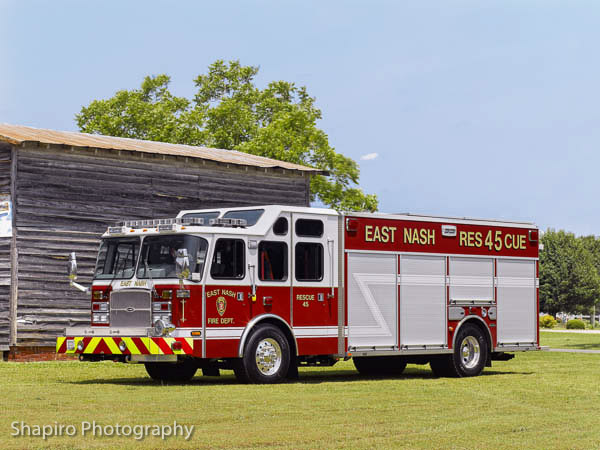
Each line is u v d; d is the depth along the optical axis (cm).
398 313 1738
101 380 1639
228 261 1524
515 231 1948
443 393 1451
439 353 1788
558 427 1111
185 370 1673
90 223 2275
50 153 2212
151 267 1512
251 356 1531
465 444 980
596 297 8044
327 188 4478
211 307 1494
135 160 2386
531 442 1002
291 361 1609
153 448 924
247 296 1537
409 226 1769
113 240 1571
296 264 1609
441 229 1819
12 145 2155
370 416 1166
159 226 1514
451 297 1820
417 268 1773
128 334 1498
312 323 1622
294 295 1600
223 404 1243
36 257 2170
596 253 9138
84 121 4897
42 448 917
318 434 1017
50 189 2206
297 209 1619
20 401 1259
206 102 5159
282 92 5091
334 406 1253
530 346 1952
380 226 1725
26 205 2161
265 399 1310
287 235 1602
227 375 1808
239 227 1545
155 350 1465
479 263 1877
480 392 1479
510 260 1933
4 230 2145
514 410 1258
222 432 1020
